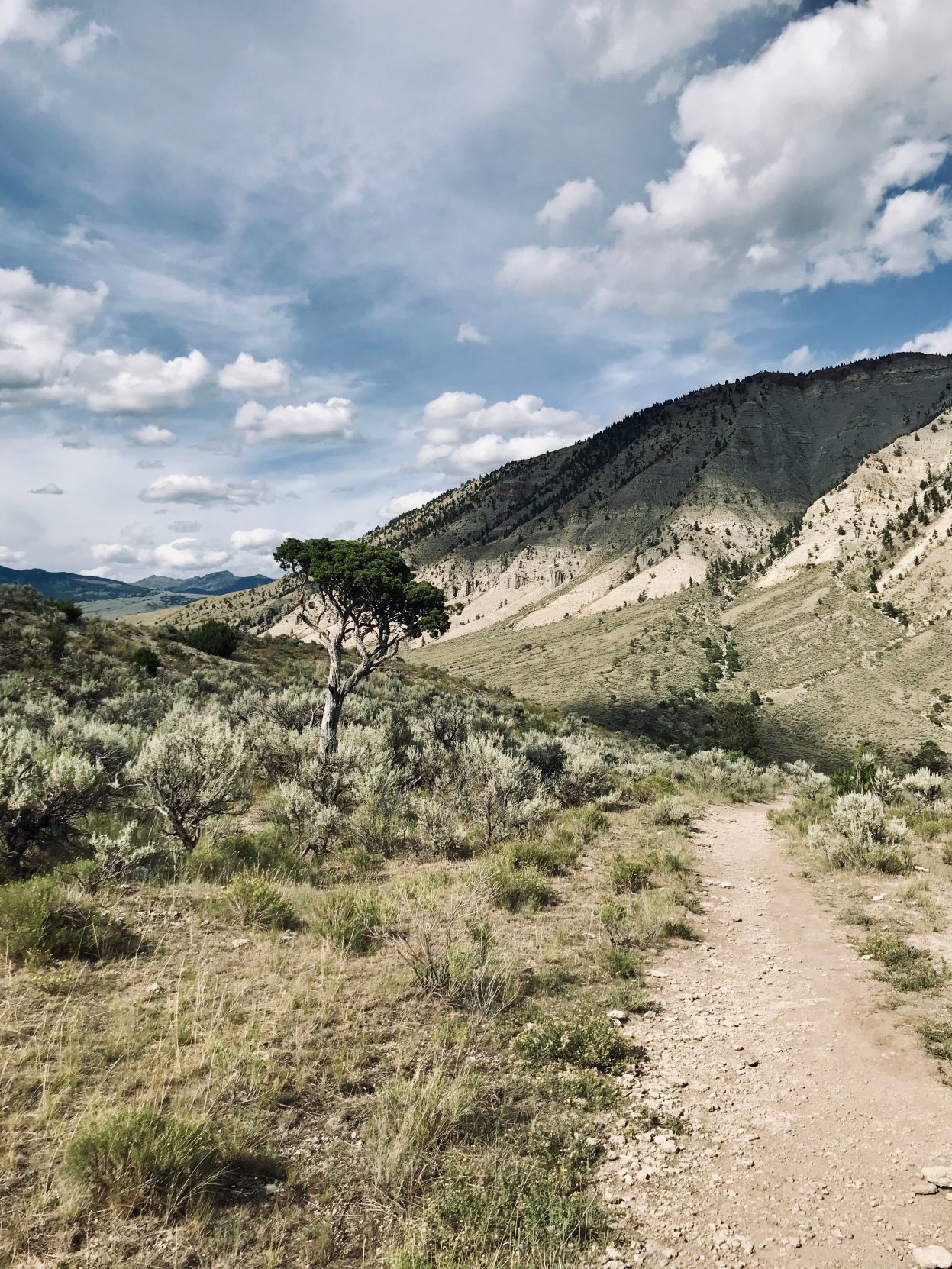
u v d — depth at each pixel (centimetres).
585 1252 335
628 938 846
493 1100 466
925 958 772
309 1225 337
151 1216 325
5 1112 374
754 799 2661
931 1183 397
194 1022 495
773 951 853
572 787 1922
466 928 768
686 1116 472
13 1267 282
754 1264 331
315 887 914
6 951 564
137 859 841
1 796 775
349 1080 462
